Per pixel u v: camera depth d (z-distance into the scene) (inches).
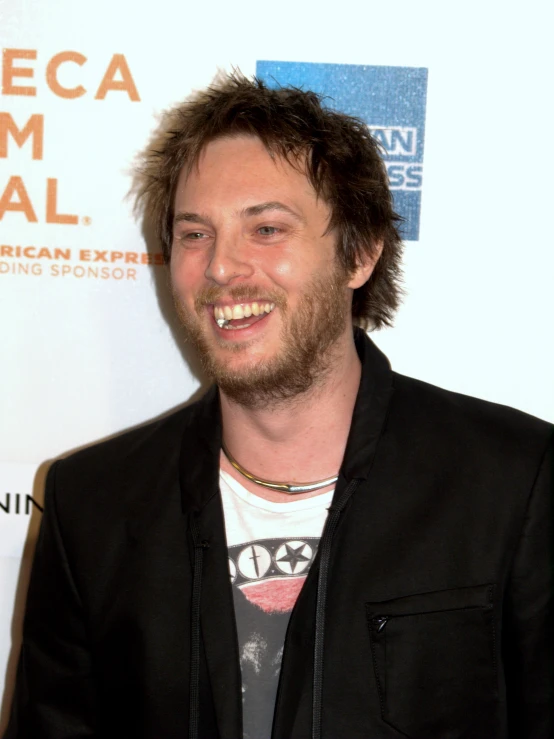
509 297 54.2
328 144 40.9
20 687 45.0
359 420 40.4
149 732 39.4
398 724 36.7
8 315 55.7
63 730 42.9
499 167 53.5
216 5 53.3
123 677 40.6
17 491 56.6
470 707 37.7
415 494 39.4
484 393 55.0
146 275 55.8
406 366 55.1
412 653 37.2
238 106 40.8
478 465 39.9
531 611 38.5
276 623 38.7
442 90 53.2
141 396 56.6
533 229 53.7
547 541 38.9
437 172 53.7
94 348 56.2
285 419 39.8
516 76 52.9
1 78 54.1
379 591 37.7
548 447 40.8
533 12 52.4
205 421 42.8
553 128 53.0
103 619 41.3
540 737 38.8
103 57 53.9
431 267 54.3
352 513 39.0
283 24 53.2
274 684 38.2
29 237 55.3
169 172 46.1
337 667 37.1
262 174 38.9
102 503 43.1
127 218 55.2
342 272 41.6
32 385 56.2
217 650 37.9
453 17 52.7
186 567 40.3
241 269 38.3
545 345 54.4
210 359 39.6
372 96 53.4
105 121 54.4
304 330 38.8
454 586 37.9
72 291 55.7
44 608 44.2
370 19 53.0
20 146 54.6
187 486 41.3
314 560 38.2
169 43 53.7
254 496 40.8
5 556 56.8
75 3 53.6
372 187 44.4
